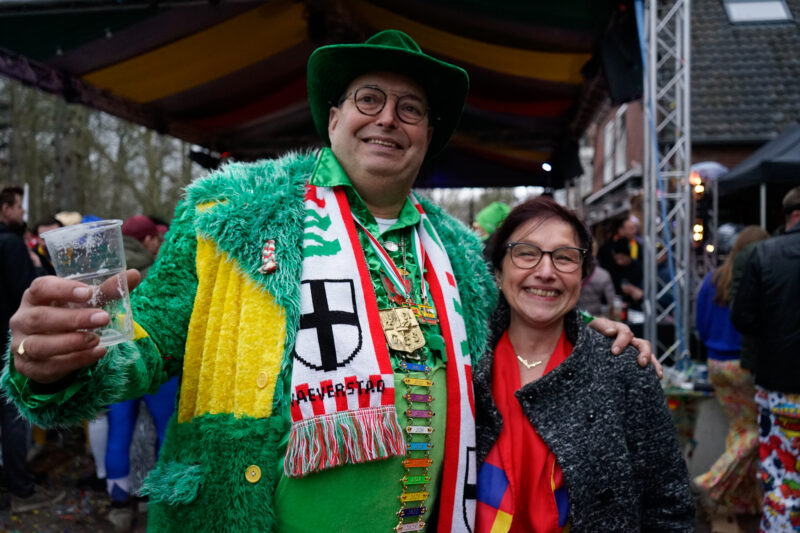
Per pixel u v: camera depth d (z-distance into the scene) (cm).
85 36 460
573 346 147
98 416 103
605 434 134
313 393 111
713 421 388
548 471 134
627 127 1193
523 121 779
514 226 148
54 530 331
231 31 514
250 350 114
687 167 444
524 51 544
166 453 119
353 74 136
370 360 117
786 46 1121
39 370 87
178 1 399
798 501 266
